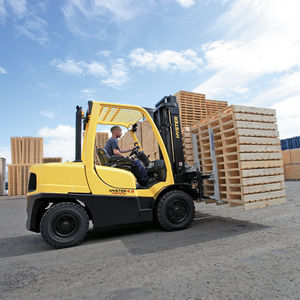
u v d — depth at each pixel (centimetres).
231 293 165
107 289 182
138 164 404
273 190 395
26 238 390
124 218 344
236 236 307
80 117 361
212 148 427
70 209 317
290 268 198
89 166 336
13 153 1562
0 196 1537
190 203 378
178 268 213
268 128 405
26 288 193
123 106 377
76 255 274
